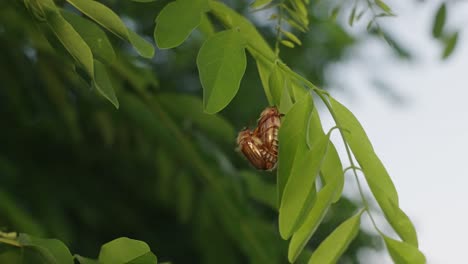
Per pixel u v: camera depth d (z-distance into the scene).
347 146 0.56
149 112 0.88
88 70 0.55
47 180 1.26
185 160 0.92
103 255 0.56
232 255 1.08
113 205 1.35
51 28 0.55
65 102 1.03
